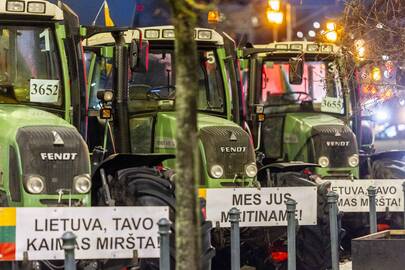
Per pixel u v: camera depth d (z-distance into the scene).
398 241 11.63
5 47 12.48
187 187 7.60
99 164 12.23
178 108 7.62
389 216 15.54
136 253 10.90
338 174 16.45
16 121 11.73
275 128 17.22
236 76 14.83
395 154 17.14
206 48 14.88
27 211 10.69
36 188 11.28
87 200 11.52
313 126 16.55
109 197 11.97
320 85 17.36
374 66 16.81
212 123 13.98
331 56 17.02
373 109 18.64
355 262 11.76
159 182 11.95
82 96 12.76
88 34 13.30
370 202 14.03
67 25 12.71
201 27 15.04
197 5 7.60
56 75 12.68
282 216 13.00
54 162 11.39
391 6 16.33
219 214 12.80
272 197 12.98
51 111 12.62
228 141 13.77
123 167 12.30
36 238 10.71
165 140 14.26
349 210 14.62
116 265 11.34
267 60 17.22
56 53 12.69
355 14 16.42
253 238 14.15
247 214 12.91
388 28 16.11
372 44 16.50
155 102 14.65
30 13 12.48
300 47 17.25
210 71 14.89
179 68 7.61
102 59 14.92
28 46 12.58
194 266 7.59
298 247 14.05
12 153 11.51
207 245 11.92
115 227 10.87
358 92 17.22
